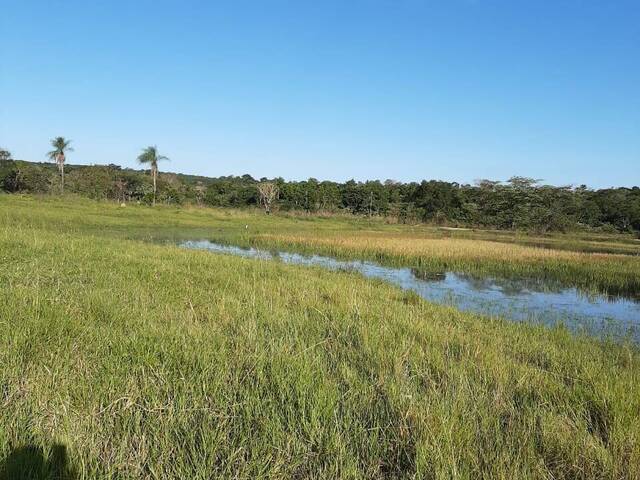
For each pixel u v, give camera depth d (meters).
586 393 5.06
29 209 35.22
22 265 9.79
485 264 22.48
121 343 5.22
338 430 3.72
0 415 3.49
